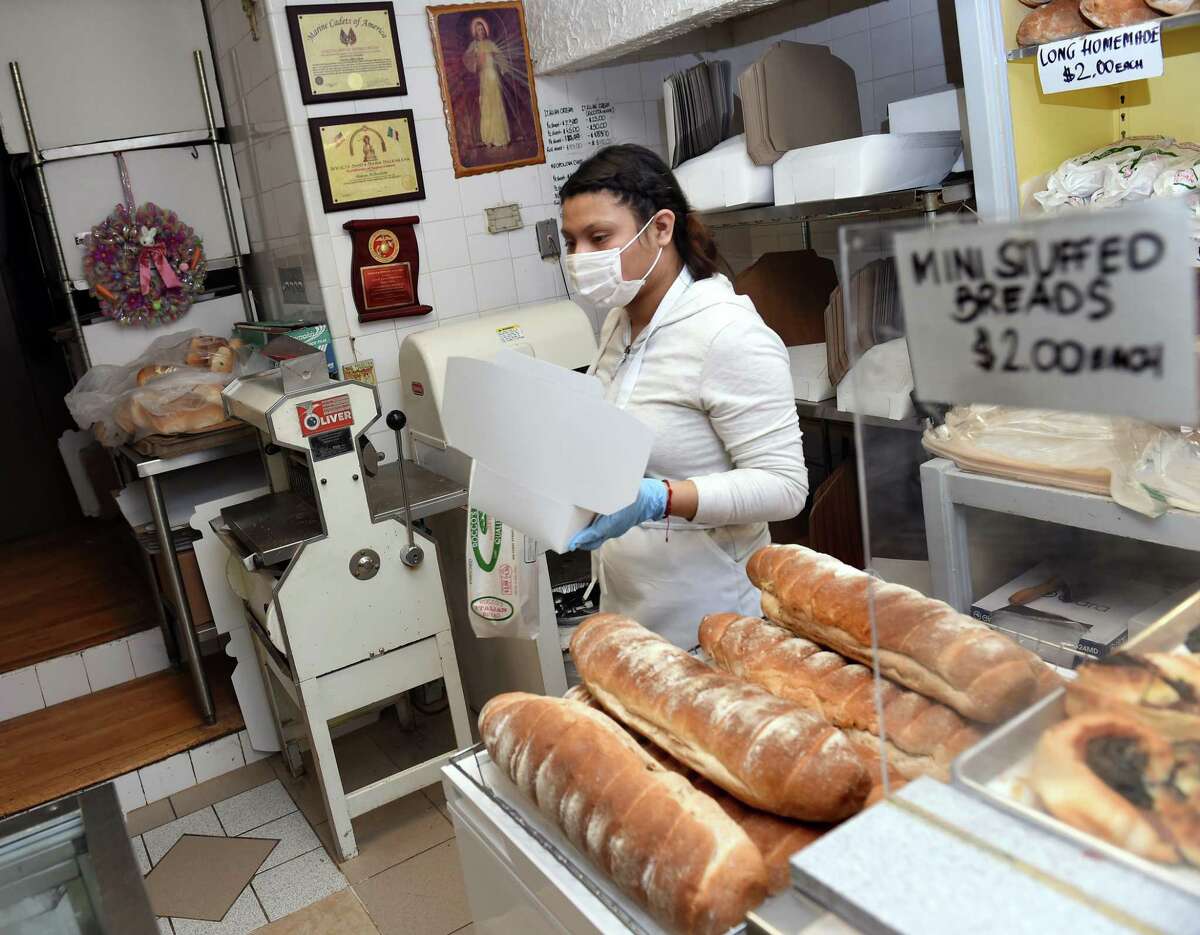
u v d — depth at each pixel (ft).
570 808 2.98
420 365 9.16
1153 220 1.45
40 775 9.62
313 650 7.80
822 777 2.68
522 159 10.59
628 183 4.95
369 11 9.52
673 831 2.66
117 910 3.45
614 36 9.14
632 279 5.09
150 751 9.80
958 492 2.66
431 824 8.60
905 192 7.41
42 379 15.83
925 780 2.12
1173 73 6.31
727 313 5.01
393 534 7.98
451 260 10.35
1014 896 1.78
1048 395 1.70
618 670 3.48
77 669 11.21
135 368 10.09
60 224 10.41
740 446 5.05
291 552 7.61
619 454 3.32
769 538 5.77
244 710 9.96
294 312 10.71
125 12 10.34
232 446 9.59
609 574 5.80
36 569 14.29
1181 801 1.70
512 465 3.72
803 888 2.03
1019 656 2.23
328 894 7.81
